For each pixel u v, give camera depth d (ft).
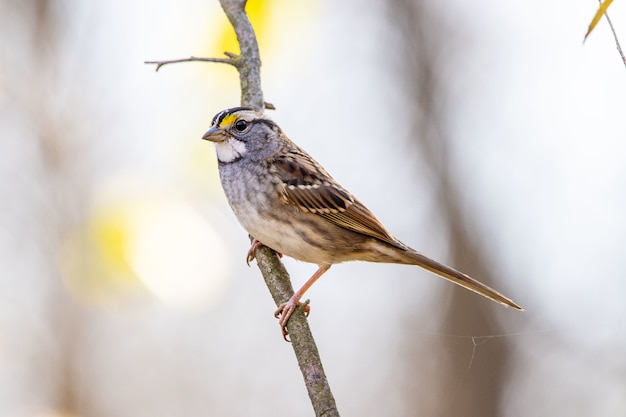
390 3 47.85
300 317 26.30
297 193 29.01
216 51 30.83
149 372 47.93
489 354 45.47
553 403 44.42
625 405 43.78
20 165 42.47
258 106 29.81
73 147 42.60
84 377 45.14
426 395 46.83
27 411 44.06
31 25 43.57
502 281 45.88
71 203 42.06
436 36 47.78
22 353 44.29
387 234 29.63
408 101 47.75
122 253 29.27
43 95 42.91
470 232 46.52
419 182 47.78
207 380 48.80
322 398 24.43
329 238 29.43
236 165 29.40
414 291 48.49
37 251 42.70
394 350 48.39
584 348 44.29
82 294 30.58
